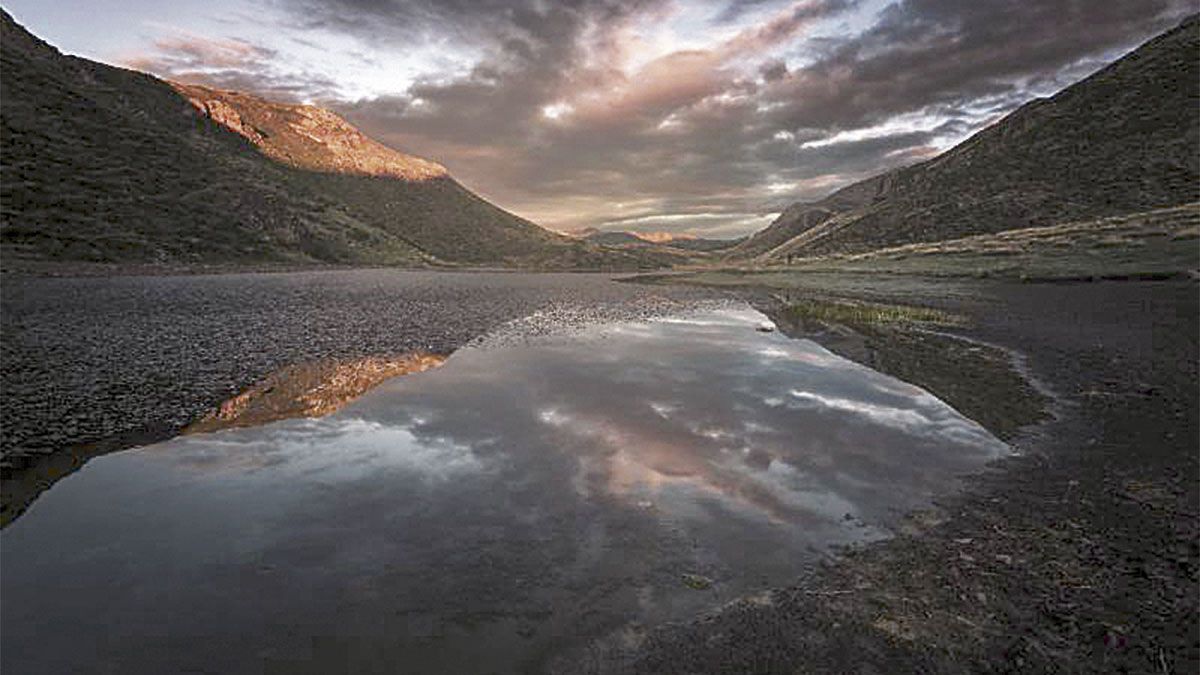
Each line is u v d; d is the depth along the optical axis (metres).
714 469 8.41
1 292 28.00
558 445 9.32
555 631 4.76
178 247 54.06
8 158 49.88
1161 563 5.77
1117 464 8.56
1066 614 4.95
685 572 5.65
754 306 35.16
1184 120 69.81
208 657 4.39
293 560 5.78
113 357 15.24
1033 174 78.81
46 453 8.66
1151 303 27.88
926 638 4.64
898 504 7.25
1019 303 31.19
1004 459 8.87
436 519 6.71
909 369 15.79
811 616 4.92
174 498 7.20
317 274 57.84
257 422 10.34
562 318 27.72
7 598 5.09
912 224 85.25
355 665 4.34
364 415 10.87
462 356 16.95
